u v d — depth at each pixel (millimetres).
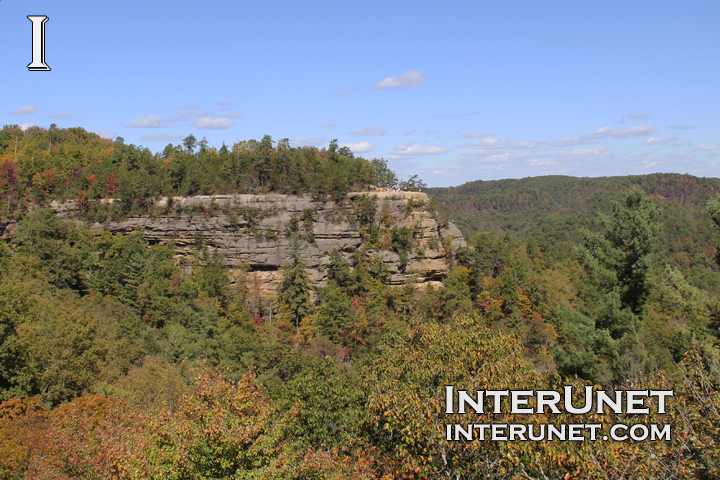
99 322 74938
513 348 20875
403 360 23406
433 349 21703
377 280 121438
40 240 111688
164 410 20750
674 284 34000
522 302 107938
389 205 132375
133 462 19406
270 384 60938
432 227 131000
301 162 141250
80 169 155375
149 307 99688
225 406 20547
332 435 29625
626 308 43812
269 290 127750
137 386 45625
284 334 99562
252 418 20281
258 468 19781
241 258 130625
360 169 146000
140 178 140500
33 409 35094
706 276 107562
